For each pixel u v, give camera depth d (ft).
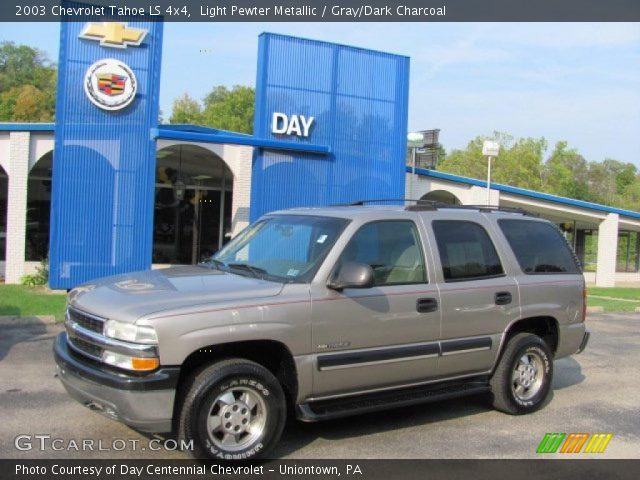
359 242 18.45
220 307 15.80
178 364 15.20
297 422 20.07
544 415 22.00
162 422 15.10
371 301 17.95
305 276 17.44
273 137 54.49
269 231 20.17
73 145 48.19
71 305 17.30
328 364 17.15
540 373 22.16
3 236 62.03
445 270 19.86
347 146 57.36
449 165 196.34
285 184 54.95
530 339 21.76
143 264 50.08
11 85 215.92
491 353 20.72
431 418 21.11
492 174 188.96
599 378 28.22
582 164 231.30
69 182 48.24
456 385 20.27
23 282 53.67
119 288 17.02
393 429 19.81
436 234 20.11
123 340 15.11
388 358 18.20
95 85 48.24
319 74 55.93
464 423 20.71
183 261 69.82
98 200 48.98
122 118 49.34
